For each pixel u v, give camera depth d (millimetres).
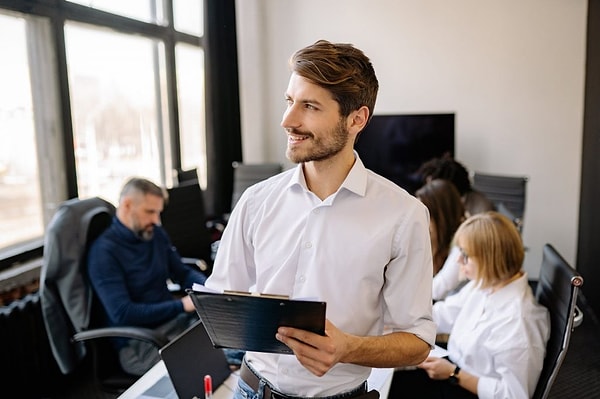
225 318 918
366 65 968
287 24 4840
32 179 2854
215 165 4445
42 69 2859
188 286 2594
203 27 4238
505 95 4410
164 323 2264
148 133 3959
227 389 1504
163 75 4062
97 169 3400
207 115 4340
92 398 2588
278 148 5078
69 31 3086
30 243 2834
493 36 4363
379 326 1070
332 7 4707
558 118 4316
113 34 3477
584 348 3297
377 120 4516
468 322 1830
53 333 2016
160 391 1455
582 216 4148
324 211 1026
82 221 2119
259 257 1087
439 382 1883
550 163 4391
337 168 1019
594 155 3773
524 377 1596
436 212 2312
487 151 4523
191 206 3521
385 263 1004
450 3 4422
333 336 892
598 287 3586
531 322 1632
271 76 4961
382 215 1010
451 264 2234
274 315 872
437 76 4543
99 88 3377
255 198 1129
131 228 2240
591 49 3924
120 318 2098
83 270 2113
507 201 3791
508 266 1712
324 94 916
